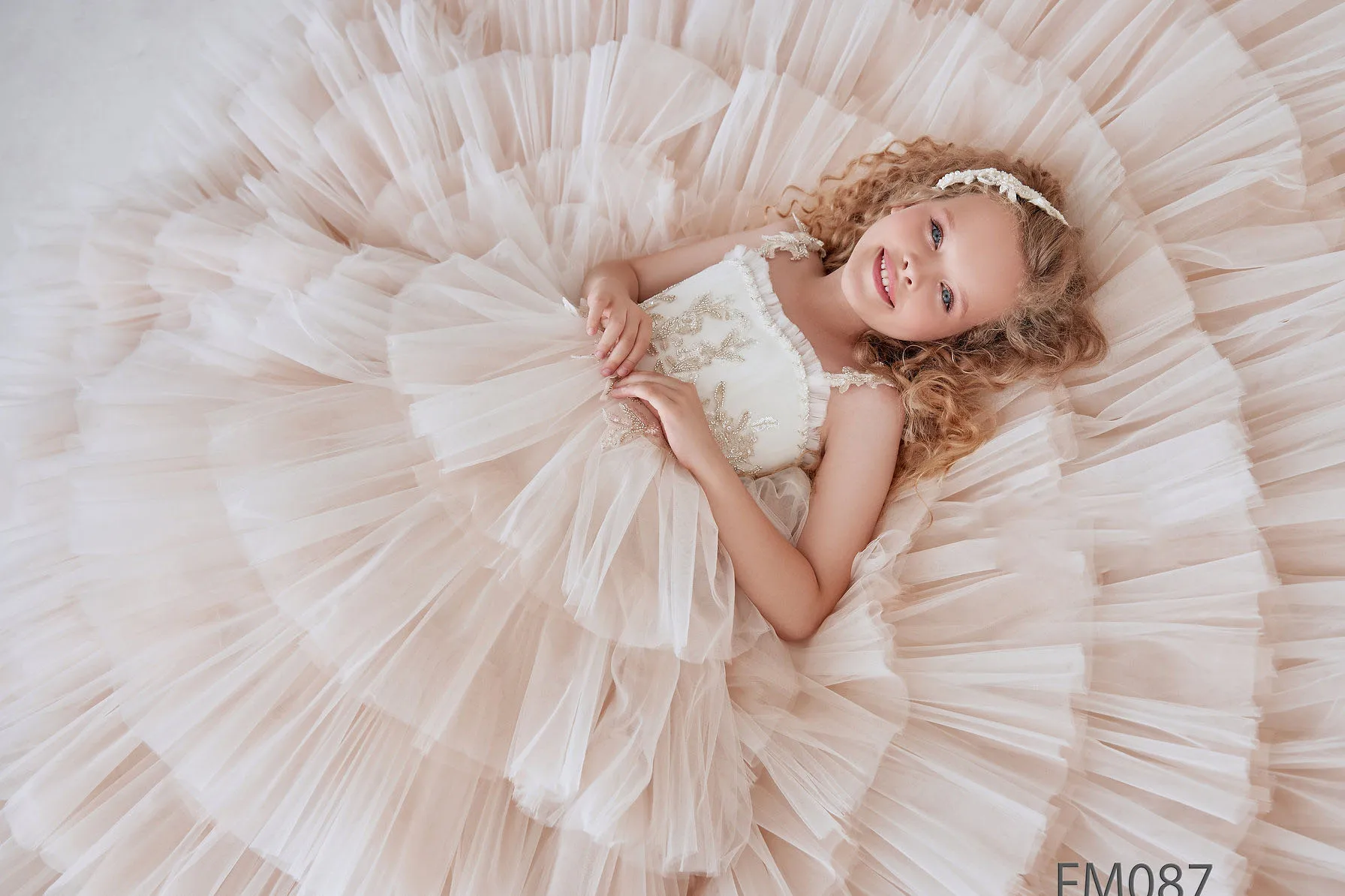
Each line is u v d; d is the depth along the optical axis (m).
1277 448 1.75
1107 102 2.02
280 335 1.67
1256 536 1.67
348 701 1.45
